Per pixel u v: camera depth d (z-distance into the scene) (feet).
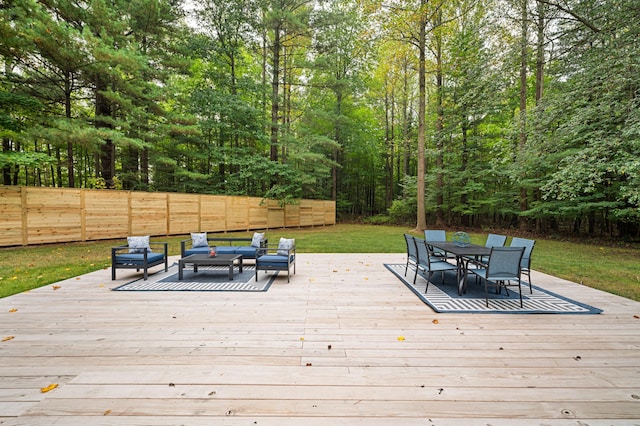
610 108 19.45
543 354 9.24
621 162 20.62
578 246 36.81
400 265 23.67
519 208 53.72
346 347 9.62
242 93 58.44
